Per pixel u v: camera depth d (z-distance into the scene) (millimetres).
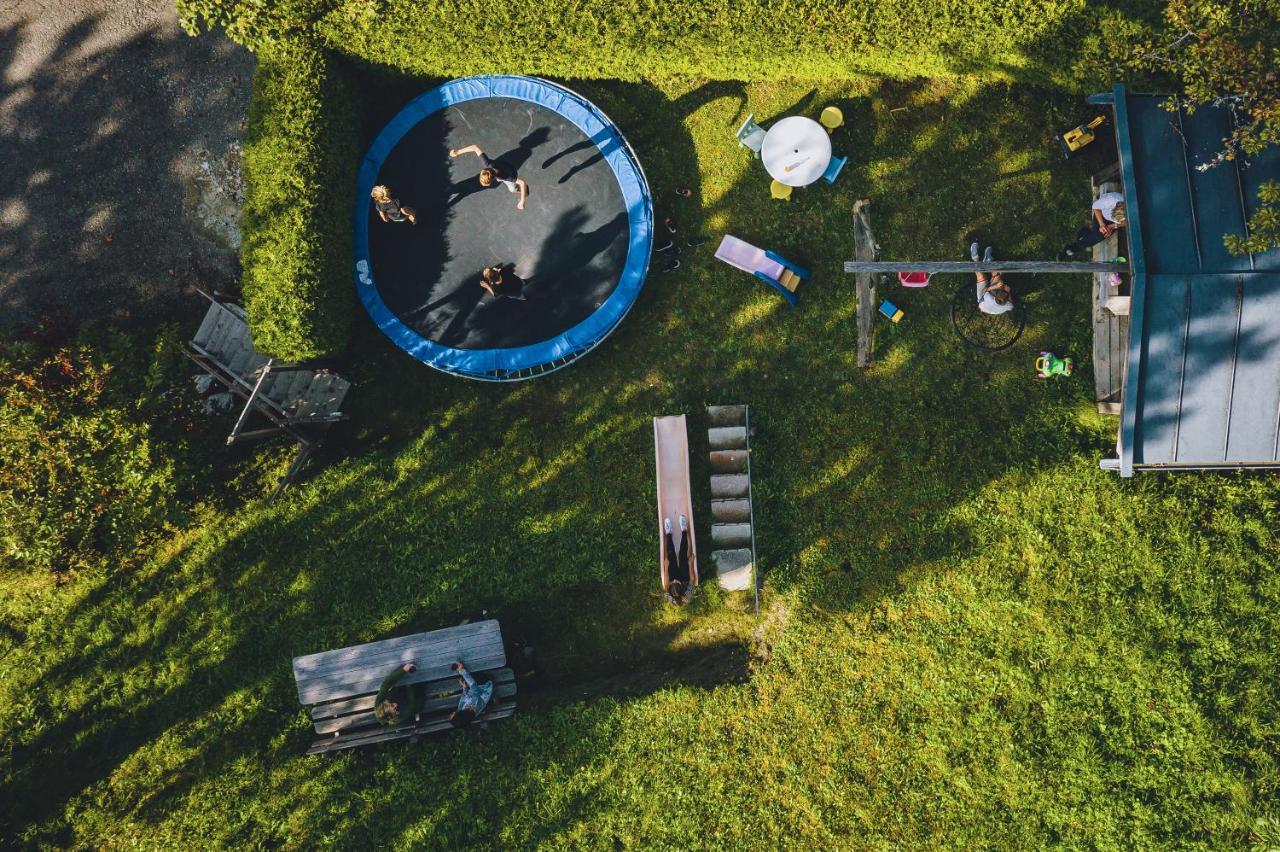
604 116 13188
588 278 13289
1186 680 12742
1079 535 13227
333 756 13234
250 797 13133
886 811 12984
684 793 13062
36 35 13625
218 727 13344
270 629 13438
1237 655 12758
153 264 13703
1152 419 11711
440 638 12930
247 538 13531
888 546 13453
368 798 13031
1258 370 11516
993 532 13336
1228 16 10742
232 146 13688
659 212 13609
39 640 13445
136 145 13672
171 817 13117
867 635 13352
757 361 13602
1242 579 12891
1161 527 13109
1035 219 13469
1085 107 13352
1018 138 13445
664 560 13000
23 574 12664
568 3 12117
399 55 12438
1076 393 13312
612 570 13523
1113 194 12383
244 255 12336
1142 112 11695
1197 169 11484
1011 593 13211
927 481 13430
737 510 13320
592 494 13570
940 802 12977
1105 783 12758
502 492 13586
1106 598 13078
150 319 13695
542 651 13672
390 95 13469
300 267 12148
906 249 13531
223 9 11852
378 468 13617
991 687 13125
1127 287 12727
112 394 12469
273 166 12195
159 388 12922
